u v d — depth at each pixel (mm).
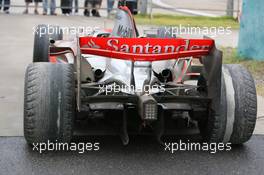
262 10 16734
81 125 9453
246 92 8523
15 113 10758
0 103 11461
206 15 32219
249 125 8500
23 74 14398
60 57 11062
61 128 8211
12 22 24922
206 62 8688
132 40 8164
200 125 9062
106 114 9148
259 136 9648
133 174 7711
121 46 8227
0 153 8391
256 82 14453
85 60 8938
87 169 7848
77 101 8133
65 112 8172
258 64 16453
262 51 16938
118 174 7699
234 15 32781
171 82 9375
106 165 8016
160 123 8617
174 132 9344
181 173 7805
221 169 8008
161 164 8117
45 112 8117
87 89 9008
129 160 8234
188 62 9641
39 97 8117
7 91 12539
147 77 8672
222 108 8438
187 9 33969
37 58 12969
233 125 8492
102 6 35125
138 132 8984
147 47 8250
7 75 14203
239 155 8609
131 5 29047
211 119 8531
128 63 8992
